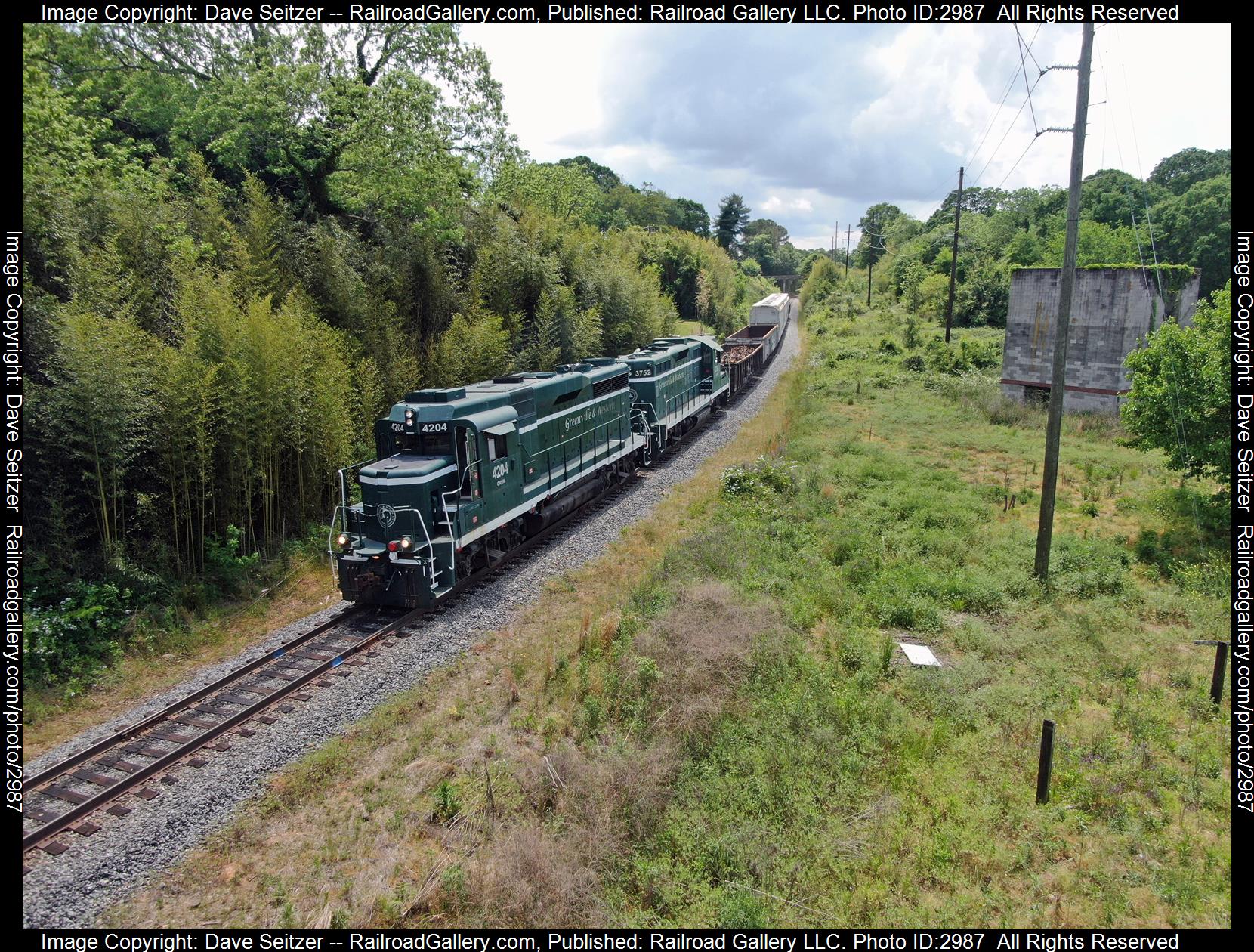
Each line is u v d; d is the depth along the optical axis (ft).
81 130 54.03
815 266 326.24
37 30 43.80
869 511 58.65
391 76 72.28
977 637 38.04
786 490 65.00
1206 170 225.56
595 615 42.96
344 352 58.49
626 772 27.20
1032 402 97.66
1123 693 32.78
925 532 53.21
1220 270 167.84
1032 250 193.98
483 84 89.76
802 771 27.68
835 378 126.72
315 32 71.82
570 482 59.88
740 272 318.65
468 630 41.42
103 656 38.93
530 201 130.72
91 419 39.11
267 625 44.60
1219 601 40.81
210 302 45.78
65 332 37.78
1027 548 49.37
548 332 90.48
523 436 52.80
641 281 132.36
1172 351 52.70
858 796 26.66
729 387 115.55
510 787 27.81
